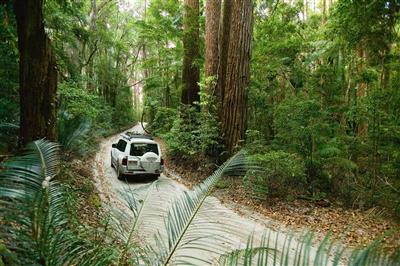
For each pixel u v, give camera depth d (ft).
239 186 29.73
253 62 48.52
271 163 27.81
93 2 81.15
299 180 29.91
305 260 6.70
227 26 46.14
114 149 42.37
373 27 30.99
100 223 12.67
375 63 35.47
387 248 5.77
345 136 34.14
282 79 54.13
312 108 31.58
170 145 46.62
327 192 29.89
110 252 9.10
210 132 40.27
